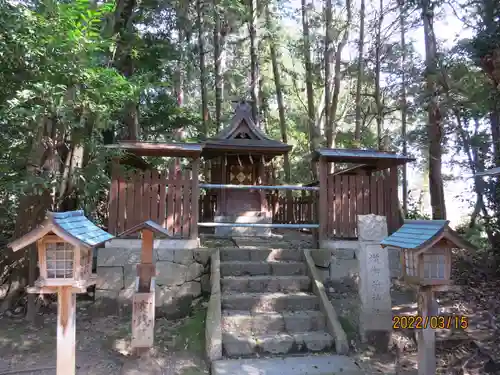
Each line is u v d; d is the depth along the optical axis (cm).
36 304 465
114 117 602
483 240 791
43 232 268
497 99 627
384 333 422
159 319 488
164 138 1010
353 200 570
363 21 954
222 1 904
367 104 1240
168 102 995
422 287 325
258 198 786
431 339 322
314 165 996
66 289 282
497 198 661
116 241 508
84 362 373
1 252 520
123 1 612
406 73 967
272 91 1362
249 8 991
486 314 481
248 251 548
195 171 538
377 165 610
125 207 518
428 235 307
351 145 1015
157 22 923
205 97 1008
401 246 322
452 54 761
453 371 366
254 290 493
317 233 588
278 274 524
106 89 411
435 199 781
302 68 1485
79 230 290
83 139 449
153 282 393
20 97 355
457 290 564
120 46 621
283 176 1352
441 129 775
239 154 767
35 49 363
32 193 429
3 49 360
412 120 1015
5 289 488
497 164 655
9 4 369
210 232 848
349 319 459
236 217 769
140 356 382
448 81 768
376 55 959
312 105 1070
